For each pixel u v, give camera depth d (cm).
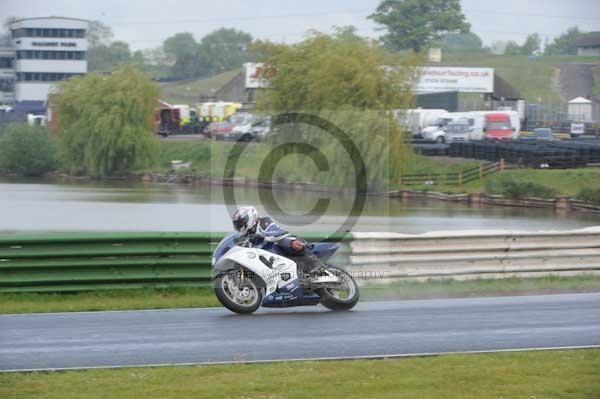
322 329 2486
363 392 1784
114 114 14738
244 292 2761
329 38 12131
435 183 12475
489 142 14312
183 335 2406
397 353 2156
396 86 11706
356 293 2859
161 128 17125
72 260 3247
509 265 3666
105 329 2519
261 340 2325
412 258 3528
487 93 17250
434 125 15150
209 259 3372
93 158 14862
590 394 1772
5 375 1923
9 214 9444
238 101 19288
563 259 3744
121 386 1823
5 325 2602
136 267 3300
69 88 15362
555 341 2314
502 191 11531
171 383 1855
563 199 10838
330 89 11419
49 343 2302
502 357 2103
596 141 14912
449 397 1744
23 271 3198
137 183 14200
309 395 1759
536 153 12606
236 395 1761
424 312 2817
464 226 8481
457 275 3591
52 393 1766
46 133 15588
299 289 2762
